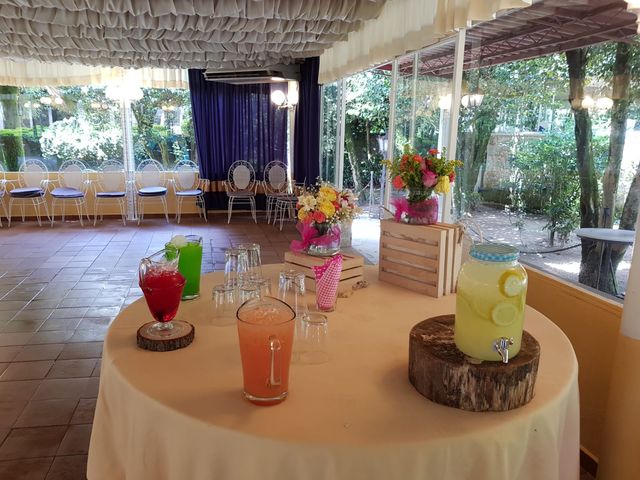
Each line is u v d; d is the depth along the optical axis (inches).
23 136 296.2
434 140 148.9
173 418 39.3
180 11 147.4
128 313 61.0
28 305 151.3
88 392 101.0
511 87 112.5
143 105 306.8
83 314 144.1
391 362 49.1
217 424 37.8
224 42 192.7
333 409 40.3
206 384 44.0
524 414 40.5
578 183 91.3
